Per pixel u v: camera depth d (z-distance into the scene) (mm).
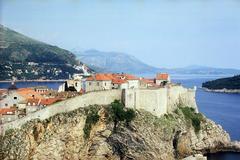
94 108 176250
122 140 175125
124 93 183250
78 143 169750
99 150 174750
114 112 178000
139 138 175625
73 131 168125
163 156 180625
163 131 186125
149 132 179625
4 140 152250
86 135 172000
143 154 175500
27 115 160250
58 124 165250
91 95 178375
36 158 159125
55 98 197000
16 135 154250
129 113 179500
